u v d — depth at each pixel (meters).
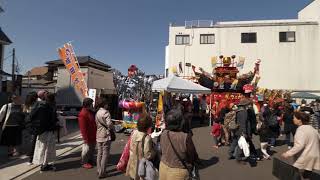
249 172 8.55
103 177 7.70
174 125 4.40
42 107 8.17
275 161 6.54
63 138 13.73
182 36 36.78
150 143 5.30
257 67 25.05
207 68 36.06
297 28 35.38
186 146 4.23
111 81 28.75
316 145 5.93
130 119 15.94
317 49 35.12
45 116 8.13
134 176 5.34
